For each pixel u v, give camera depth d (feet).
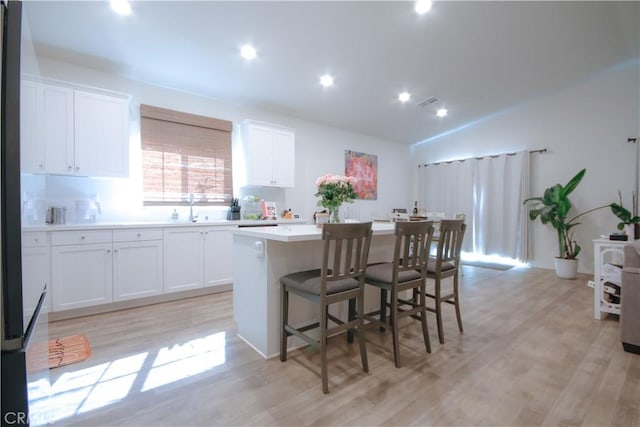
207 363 6.34
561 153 15.94
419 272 7.13
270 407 4.94
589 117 15.05
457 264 8.07
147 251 9.93
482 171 18.67
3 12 2.96
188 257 10.77
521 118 17.26
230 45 9.56
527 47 11.44
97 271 9.04
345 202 8.09
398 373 5.97
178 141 11.85
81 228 8.75
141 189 11.13
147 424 4.55
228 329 8.11
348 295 5.82
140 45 9.20
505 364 6.33
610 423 4.58
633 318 6.80
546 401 5.10
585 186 15.20
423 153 22.35
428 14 9.13
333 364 6.32
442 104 15.98
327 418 4.67
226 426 4.50
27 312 3.29
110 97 9.71
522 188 16.94
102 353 6.72
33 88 4.13
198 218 12.36
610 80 14.40
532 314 9.36
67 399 5.11
